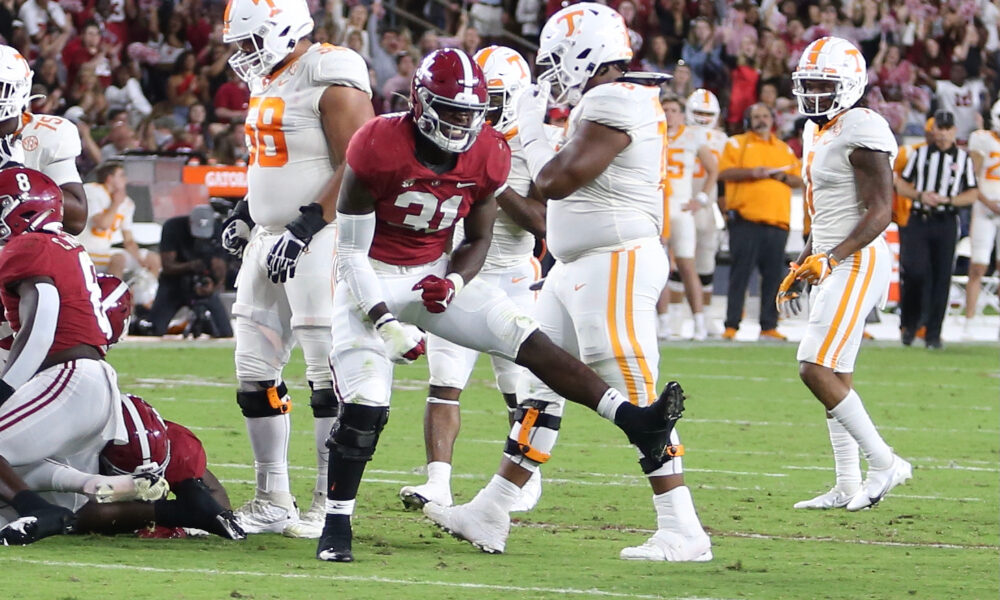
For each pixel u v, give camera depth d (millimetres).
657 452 11141
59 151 13867
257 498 12719
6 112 12930
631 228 11719
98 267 28344
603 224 11695
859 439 14297
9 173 11805
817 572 11141
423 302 10922
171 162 28844
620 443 18484
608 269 11680
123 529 12016
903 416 21234
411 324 11422
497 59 14273
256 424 12633
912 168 29531
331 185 12141
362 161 10695
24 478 11727
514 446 11781
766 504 14602
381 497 14414
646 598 9992
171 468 11992
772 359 27875
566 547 12109
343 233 10945
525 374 11938
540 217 13859
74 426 11625
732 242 30781
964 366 27547
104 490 11484
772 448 18297
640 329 11695
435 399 13883
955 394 23688
